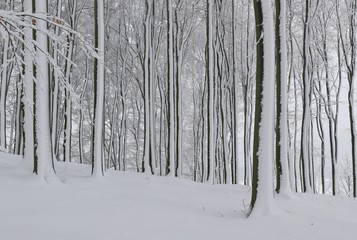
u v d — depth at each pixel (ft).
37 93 32.32
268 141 25.67
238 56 83.05
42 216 23.02
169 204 28.35
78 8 81.66
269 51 25.88
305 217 24.89
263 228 22.08
